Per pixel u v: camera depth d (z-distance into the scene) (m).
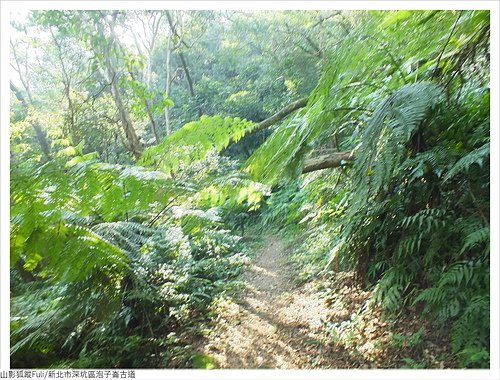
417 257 2.86
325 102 2.72
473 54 2.62
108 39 6.09
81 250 2.17
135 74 8.14
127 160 6.69
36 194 2.11
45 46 6.91
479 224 2.32
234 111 8.61
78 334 3.23
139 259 2.99
